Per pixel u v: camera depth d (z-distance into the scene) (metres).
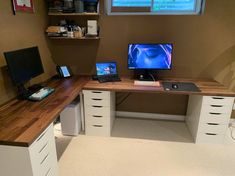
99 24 2.80
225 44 2.67
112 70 2.78
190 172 2.01
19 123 1.50
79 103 2.64
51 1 2.67
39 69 2.31
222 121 2.37
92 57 2.96
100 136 2.66
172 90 2.32
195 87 2.43
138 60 2.67
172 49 2.63
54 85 2.49
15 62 1.88
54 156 1.70
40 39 2.61
